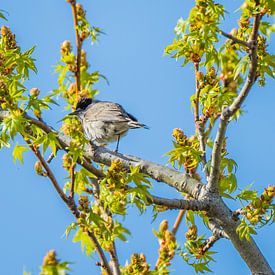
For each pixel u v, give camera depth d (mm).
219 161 11703
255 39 10469
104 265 10992
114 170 11078
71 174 11305
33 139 11484
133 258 10734
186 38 12086
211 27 11508
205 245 12133
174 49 12250
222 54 12000
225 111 11016
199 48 12023
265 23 11930
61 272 8133
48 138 11266
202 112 12750
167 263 10828
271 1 10359
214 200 11883
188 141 12523
